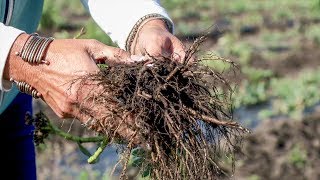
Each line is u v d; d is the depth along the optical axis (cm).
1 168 127
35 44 91
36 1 113
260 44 466
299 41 465
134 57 95
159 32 105
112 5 111
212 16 571
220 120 95
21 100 124
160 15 109
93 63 92
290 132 285
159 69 93
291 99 330
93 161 102
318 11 559
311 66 406
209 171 94
